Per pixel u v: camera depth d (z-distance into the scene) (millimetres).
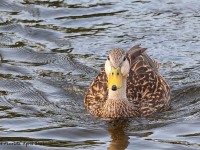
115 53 16359
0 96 17469
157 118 16609
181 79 18328
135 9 21594
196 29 20375
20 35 20578
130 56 17578
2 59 19281
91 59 19188
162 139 15508
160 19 20969
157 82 17312
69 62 19062
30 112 16766
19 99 17375
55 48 19781
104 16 21297
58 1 22359
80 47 19766
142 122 16438
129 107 16672
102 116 16672
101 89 17094
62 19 21328
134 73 17359
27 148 15078
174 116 16688
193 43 19719
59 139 15547
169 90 17578
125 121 16500
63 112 16859
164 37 20031
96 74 18547
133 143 15352
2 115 16578
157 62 18422
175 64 18906
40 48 19797
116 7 21766
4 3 22344
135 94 17031
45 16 21562
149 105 16875
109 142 15422
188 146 15109
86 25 20906
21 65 18984
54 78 18359
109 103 16656
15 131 15852
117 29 20531
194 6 21656
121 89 16578
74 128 16047
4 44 20078
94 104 16922
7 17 21594
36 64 19062
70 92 17797
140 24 20750
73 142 15414
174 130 15922
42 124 16219
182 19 20953
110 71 16234
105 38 20109
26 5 22234
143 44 19750
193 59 19094
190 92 17797
